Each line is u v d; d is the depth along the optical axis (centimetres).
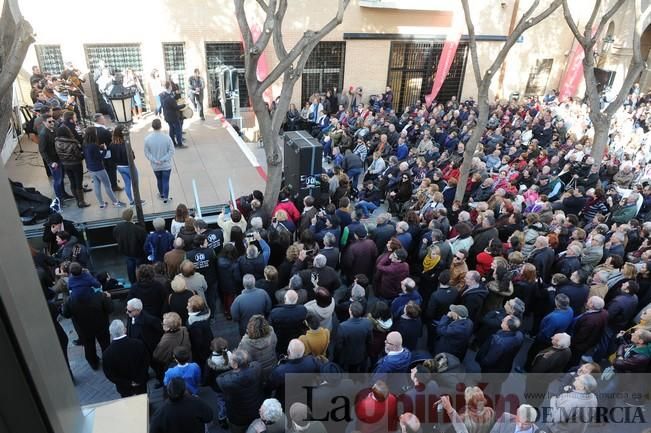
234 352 442
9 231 83
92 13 1433
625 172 1112
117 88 688
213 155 1158
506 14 1934
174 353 449
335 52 1789
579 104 1781
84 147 807
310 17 1692
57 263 637
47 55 1433
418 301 570
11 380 82
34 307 91
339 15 758
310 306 542
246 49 726
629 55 2041
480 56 1988
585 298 604
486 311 601
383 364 457
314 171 945
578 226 780
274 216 739
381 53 1842
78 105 1169
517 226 777
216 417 557
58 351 102
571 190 943
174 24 1533
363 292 560
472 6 1877
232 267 638
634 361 519
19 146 1132
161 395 570
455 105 1756
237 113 1517
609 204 922
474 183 1015
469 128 1427
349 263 696
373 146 1357
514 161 1214
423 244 707
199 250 631
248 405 443
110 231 885
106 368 477
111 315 710
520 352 683
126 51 1517
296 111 1603
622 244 714
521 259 646
